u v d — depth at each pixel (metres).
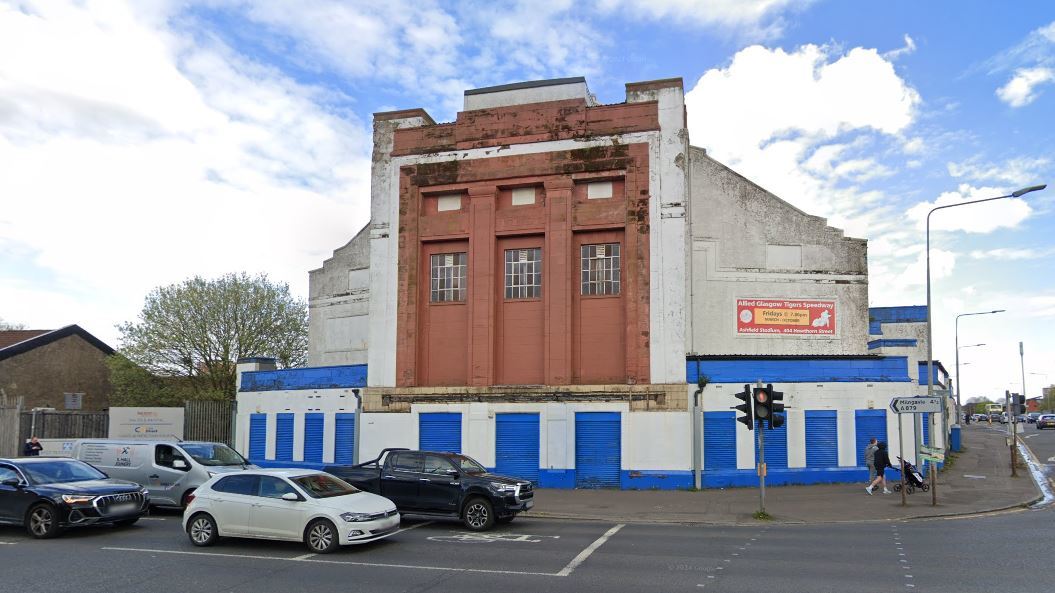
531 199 26.84
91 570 11.97
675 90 25.67
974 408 113.88
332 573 11.73
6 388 40.91
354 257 37.62
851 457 25.05
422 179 27.52
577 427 25.20
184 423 33.31
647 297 25.11
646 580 11.12
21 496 15.24
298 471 14.71
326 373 29.83
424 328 27.39
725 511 19.62
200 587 10.80
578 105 26.27
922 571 11.56
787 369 25.25
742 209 31.64
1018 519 17.53
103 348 46.22
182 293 43.69
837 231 31.81
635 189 25.58
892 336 36.28
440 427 26.42
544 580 11.18
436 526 17.20
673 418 24.52
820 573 11.51
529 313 26.42
